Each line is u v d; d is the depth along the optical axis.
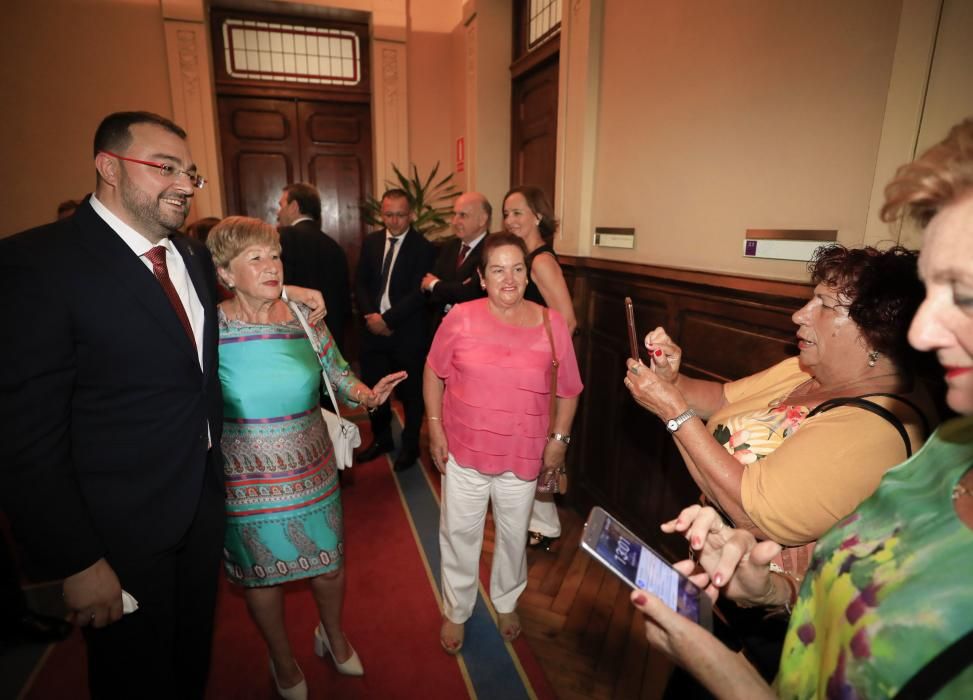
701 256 1.82
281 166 4.61
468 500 1.65
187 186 1.13
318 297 1.50
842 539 0.60
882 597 0.50
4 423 0.95
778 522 0.89
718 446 1.00
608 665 1.75
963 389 0.49
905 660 0.46
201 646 1.37
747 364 1.63
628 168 2.23
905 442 0.83
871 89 1.23
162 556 1.19
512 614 1.84
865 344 0.92
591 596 2.07
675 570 0.80
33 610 1.83
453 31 4.46
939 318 0.49
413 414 3.08
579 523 2.61
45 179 3.75
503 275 1.51
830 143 1.33
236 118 4.45
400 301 2.94
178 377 1.16
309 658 1.76
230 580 1.44
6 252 0.98
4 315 0.95
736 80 1.63
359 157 4.76
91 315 1.04
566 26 2.56
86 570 1.05
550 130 3.28
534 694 1.63
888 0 1.18
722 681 0.63
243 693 1.62
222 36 4.28
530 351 1.54
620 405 2.32
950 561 0.47
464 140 4.18
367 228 4.88
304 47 4.47
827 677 0.54
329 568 1.45
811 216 1.40
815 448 0.87
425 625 1.91
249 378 1.32
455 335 1.61
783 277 1.49
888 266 0.90
